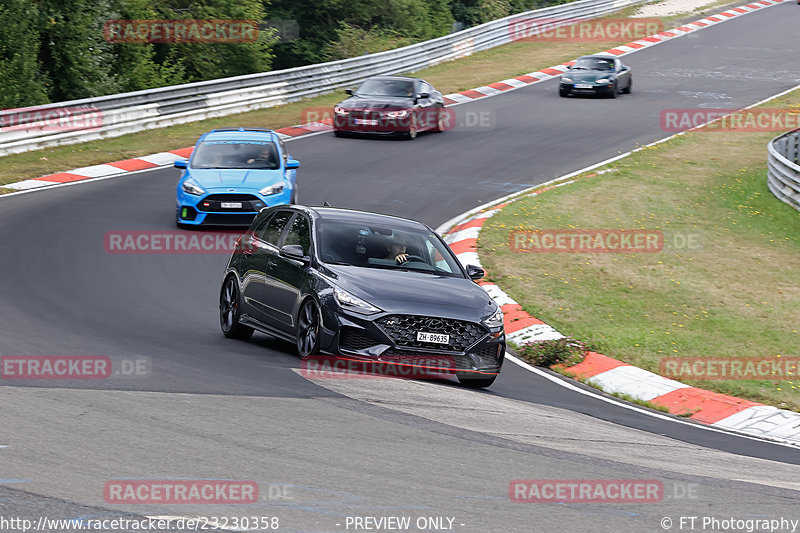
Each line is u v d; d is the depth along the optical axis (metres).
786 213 83.06
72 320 43.97
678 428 37.56
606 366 46.41
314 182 85.19
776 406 42.62
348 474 24.16
